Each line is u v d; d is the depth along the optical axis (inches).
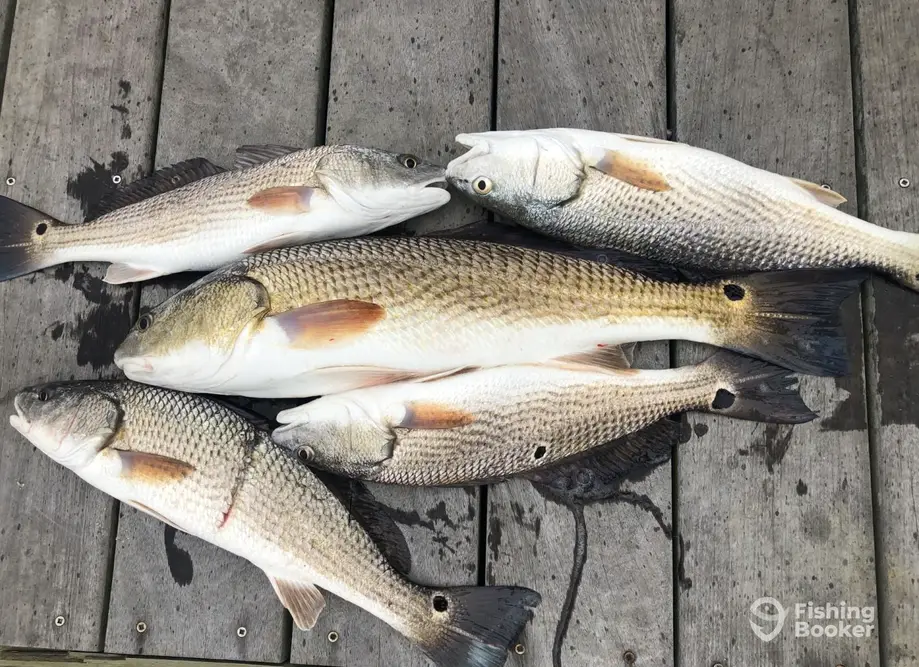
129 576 21.7
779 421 21.0
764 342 20.7
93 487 22.2
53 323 22.7
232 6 23.7
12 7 24.4
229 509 20.0
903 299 21.6
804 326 20.7
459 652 20.3
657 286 20.7
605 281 20.6
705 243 21.1
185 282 22.7
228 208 21.4
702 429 21.6
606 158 20.8
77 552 22.0
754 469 21.5
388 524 21.4
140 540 21.8
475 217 22.6
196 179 22.8
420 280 20.3
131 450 20.3
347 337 19.9
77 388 20.8
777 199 20.9
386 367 20.3
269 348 19.9
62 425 20.4
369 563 20.3
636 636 21.1
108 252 22.0
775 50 22.9
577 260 20.7
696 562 21.3
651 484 21.5
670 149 21.0
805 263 21.0
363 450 20.3
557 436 20.6
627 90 23.0
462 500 21.6
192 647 21.5
